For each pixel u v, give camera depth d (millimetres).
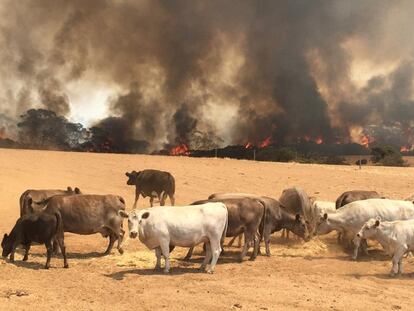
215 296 11477
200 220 13766
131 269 13953
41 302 10734
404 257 16234
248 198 15672
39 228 13766
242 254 15445
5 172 32906
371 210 16375
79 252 16141
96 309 10406
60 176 33344
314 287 12445
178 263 14812
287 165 43906
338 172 40531
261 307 10750
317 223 16750
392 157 74375
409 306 11102
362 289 12383
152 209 13781
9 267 13492
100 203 15469
